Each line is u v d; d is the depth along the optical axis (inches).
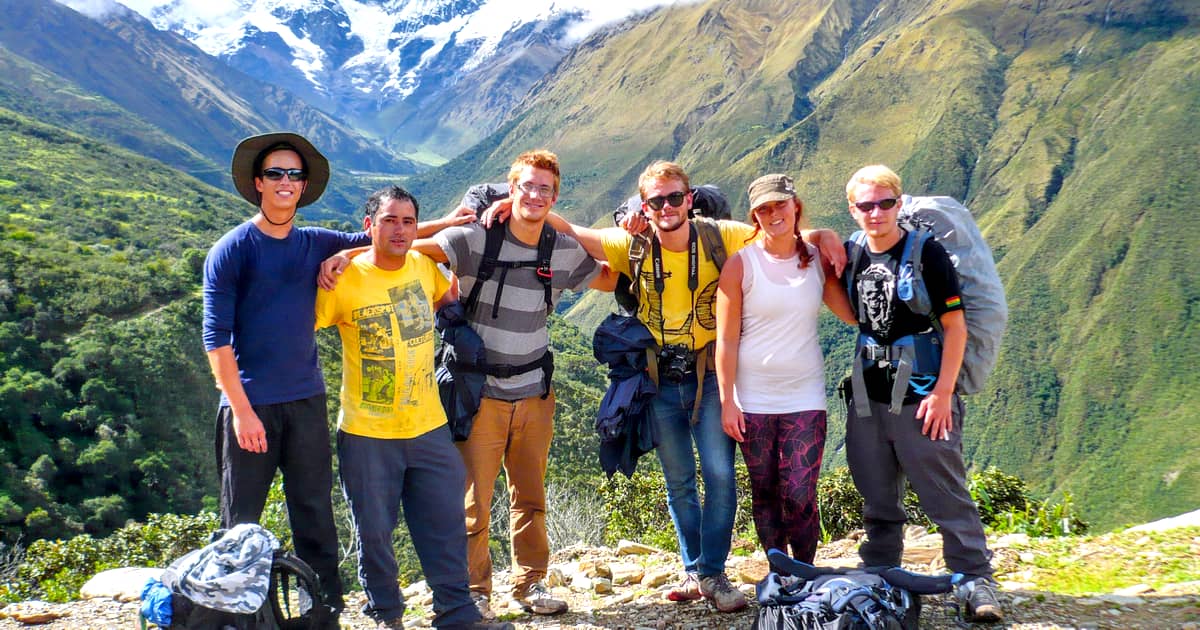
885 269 164.1
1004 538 221.0
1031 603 167.9
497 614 197.0
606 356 182.7
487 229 179.6
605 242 186.9
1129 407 5831.7
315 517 163.5
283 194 154.2
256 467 157.3
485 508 185.3
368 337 162.6
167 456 2655.0
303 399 159.3
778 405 173.3
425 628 191.6
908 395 163.8
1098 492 5226.4
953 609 167.2
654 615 185.5
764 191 165.8
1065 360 6530.5
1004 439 6097.4
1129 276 6830.7
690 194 179.6
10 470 2365.9
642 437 182.4
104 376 2773.1
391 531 165.9
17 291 3088.1
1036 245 7849.4
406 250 161.3
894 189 160.2
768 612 147.2
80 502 2415.1
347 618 197.5
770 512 178.7
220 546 132.4
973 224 170.2
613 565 233.1
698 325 181.9
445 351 179.0
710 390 182.1
